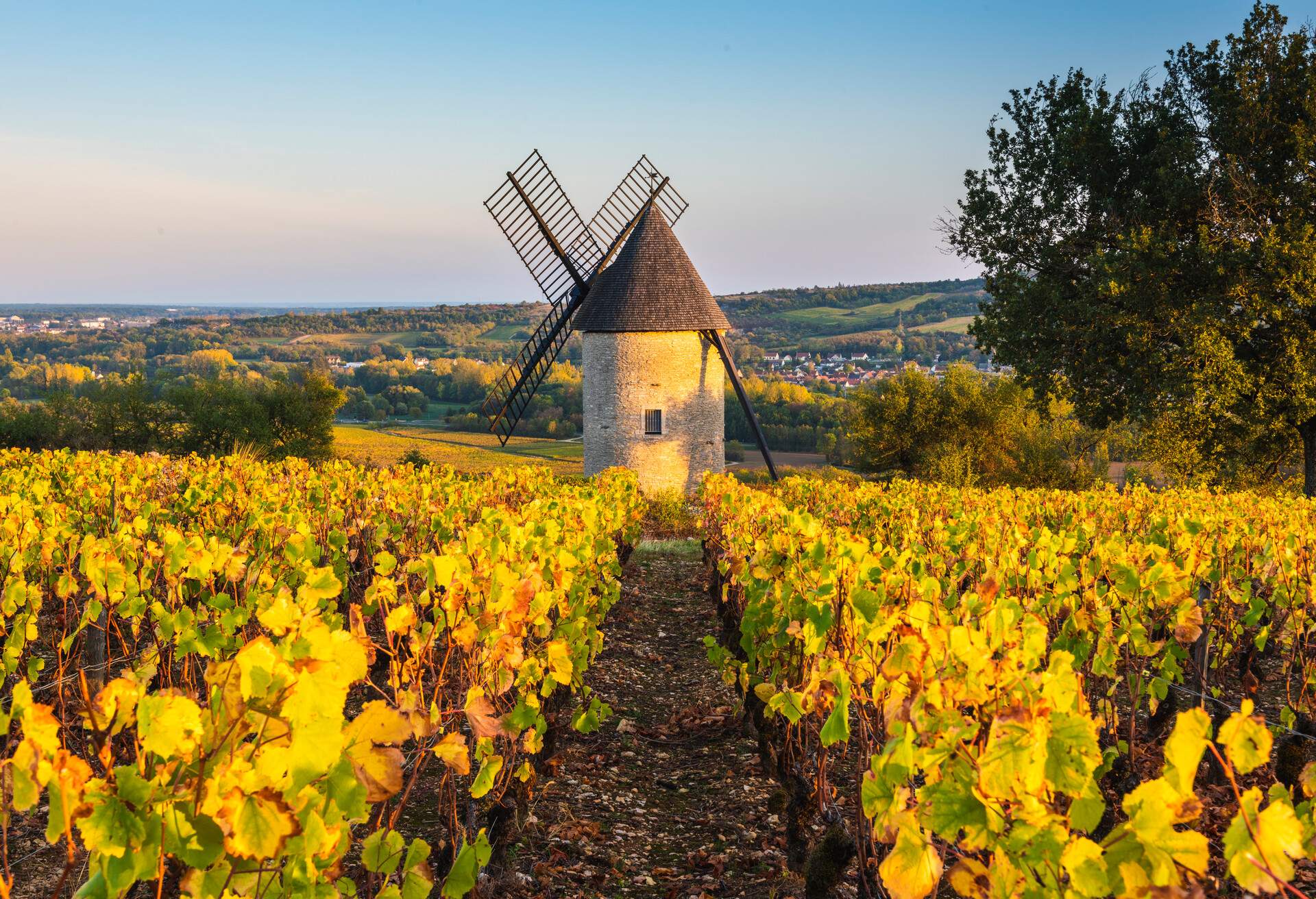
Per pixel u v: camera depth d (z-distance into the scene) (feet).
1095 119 97.55
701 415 94.32
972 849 8.63
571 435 296.71
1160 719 25.31
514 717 17.97
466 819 19.16
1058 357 95.20
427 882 11.19
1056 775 8.21
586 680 35.17
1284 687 31.32
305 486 44.55
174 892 12.53
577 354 590.55
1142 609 22.20
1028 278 103.76
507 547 20.95
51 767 7.57
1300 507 49.65
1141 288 86.79
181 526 34.12
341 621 19.74
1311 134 85.40
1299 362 84.74
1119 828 7.23
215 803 7.82
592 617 32.68
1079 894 7.51
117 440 148.56
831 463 227.61
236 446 118.32
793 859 19.89
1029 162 105.29
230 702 8.21
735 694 34.37
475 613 16.90
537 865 19.86
